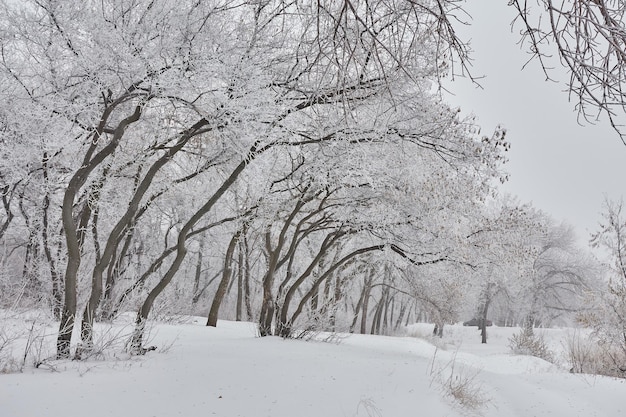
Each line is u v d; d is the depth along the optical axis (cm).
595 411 840
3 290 1288
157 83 745
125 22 776
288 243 2219
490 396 829
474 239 1359
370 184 1113
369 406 602
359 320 3844
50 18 829
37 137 928
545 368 1521
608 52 313
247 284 2367
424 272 1602
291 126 898
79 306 1289
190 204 1975
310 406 581
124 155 1338
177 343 1003
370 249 1342
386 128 930
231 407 552
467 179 1176
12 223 1534
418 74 769
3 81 1012
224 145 940
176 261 873
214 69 750
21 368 623
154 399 553
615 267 1499
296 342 1155
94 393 550
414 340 2048
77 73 827
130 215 814
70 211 753
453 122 1021
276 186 1414
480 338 4034
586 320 1489
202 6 785
